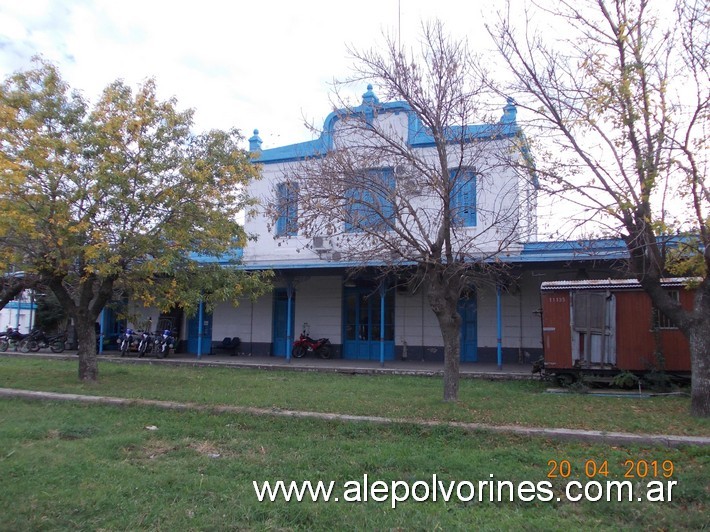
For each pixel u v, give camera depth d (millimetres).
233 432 8484
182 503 5449
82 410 10016
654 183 8422
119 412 9898
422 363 18719
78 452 7246
